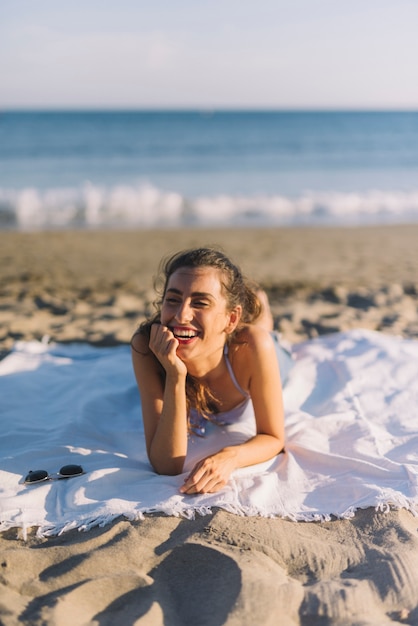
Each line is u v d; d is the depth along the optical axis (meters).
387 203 17.59
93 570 2.06
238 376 2.90
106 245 10.74
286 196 18.44
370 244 10.93
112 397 3.57
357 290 6.89
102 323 5.51
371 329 5.28
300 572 2.10
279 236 12.01
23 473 2.72
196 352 2.70
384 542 2.21
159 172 24.88
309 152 35.38
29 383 3.84
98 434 3.14
